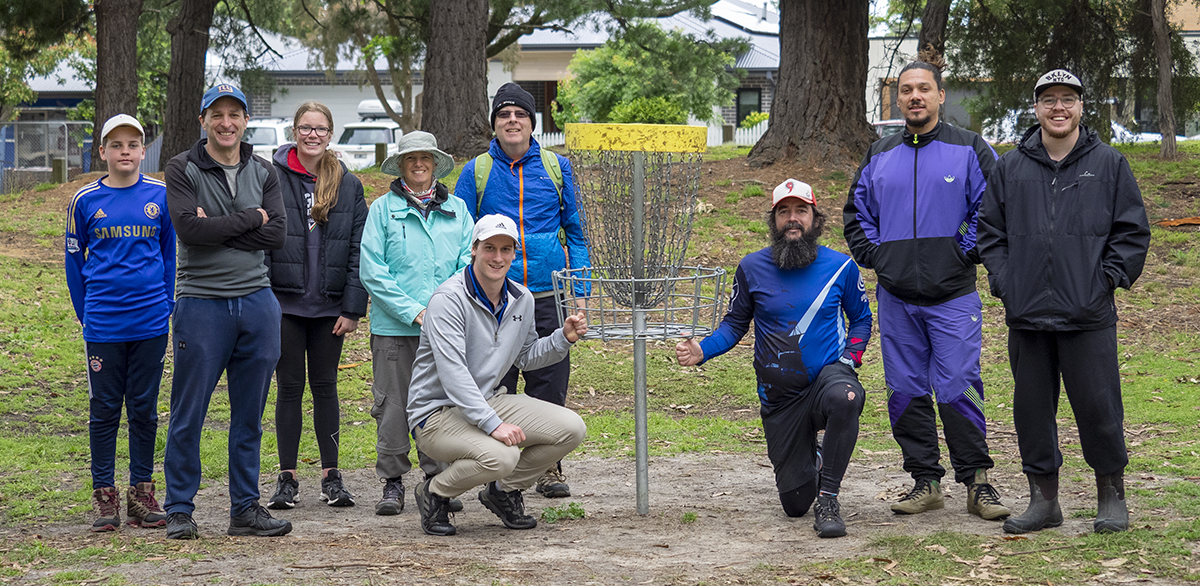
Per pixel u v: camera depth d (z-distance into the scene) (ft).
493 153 17.92
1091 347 14.05
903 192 16.07
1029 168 14.38
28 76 96.99
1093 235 14.02
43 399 26.23
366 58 81.66
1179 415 22.67
